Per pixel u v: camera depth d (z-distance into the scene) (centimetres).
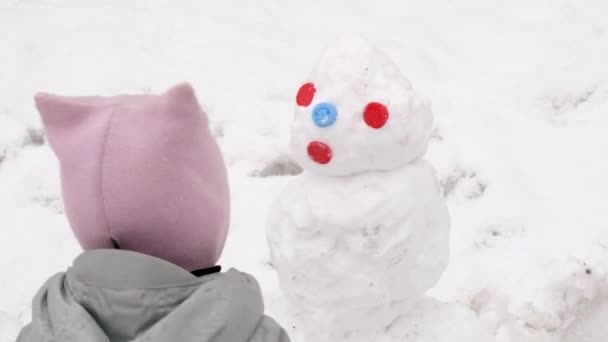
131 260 113
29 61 429
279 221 222
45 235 318
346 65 208
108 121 119
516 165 338
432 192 217
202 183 125
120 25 462
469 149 347
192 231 125
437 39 446
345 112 204
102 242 122
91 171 118
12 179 348
